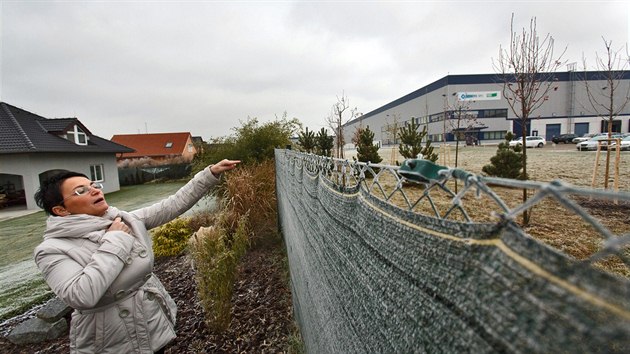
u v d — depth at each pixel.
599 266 2.73
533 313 0.35
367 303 0.88
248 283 4.02
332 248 1.34
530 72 4.99
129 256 1.61
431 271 0.56
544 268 0.34
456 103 33.75
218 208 6.48
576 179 7.22
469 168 11.16
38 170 13.62
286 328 2.99
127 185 22.81
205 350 2.74
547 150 18.88
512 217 0.40
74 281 1.39
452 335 0.48
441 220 0.54
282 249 5.09
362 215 0.93
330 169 1.64
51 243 1.47
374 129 61.00
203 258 3.01
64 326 3.41
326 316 1.48
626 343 0.27
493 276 0.41
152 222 2.07
